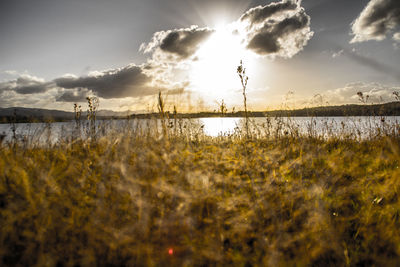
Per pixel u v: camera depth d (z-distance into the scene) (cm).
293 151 332
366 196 194
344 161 296
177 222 149
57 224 140
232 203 178
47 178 168
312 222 159
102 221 144
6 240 131
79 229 140
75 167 209
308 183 224
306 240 146
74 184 185
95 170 220
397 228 154
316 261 133
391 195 192
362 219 165
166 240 138
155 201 171
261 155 295
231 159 278
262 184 216
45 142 278
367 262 130
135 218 152
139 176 185
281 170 254
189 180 194
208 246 135
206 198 179
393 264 123
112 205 161
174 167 213
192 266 124
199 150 309
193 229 146
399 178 200
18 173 180
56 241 135
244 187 217
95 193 180
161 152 240
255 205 175
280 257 129
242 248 143
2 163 192
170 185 182
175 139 328
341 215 176
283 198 193
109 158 223
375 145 391
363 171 253
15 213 143
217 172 246
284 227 153
